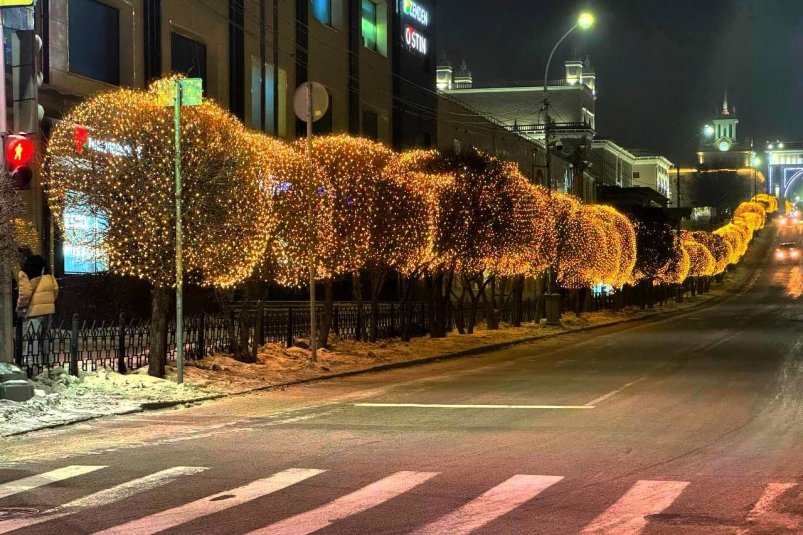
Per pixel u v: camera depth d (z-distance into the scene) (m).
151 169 15.88
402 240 24.16
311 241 20.22
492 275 33.16
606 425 11.79
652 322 45.31
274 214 19.20
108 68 25.47
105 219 16.23
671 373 18.69
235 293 29.38
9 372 13.27
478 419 12.49
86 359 17.12
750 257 122.94
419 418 12.65
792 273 103.94
